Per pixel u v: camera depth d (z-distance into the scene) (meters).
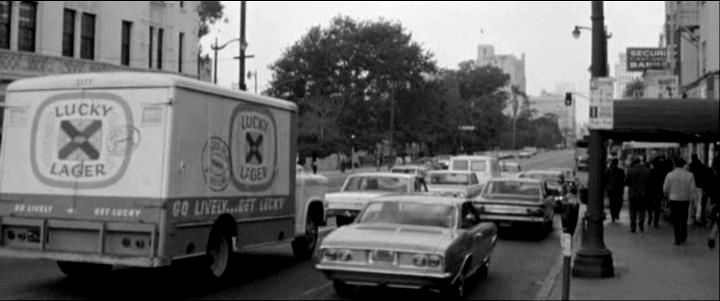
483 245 12.16
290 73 80.56
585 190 21.53
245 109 12.17
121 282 11.73
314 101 75.88
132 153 10.36
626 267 13.06
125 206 10.29
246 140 12.20
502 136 148.50
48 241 10.70
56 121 10.79
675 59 44.06
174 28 41.97
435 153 104.06
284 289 11.29
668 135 20.16
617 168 22.11
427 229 10.77
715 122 14.99
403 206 11.41
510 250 17.08
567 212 19.39
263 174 12.77
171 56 41.75
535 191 20.50
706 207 20.25
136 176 10.30
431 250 9.77
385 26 81.44
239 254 15.48
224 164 11.54
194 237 10.78
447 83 109.62
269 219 12.96
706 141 21.44
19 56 31.17
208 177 11.12
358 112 79.62
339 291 10.85
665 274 12.30
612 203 22.05
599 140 12.44
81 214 10.51
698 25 37.72
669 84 36.94
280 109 13.43
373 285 10.49
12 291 10.73
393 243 9.93
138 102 10.43
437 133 92.56
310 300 10.42
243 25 32.75
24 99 11.00
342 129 77.38
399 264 9.83
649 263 13.52
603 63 12.42
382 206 11.50
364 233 10.47
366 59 79.50
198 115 10.88
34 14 33.53
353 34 80.31
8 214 10.90
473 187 26.08
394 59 79.94
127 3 38.34
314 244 15.22
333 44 79.75
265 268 13.46
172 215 10.27
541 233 20.12
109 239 10.38
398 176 21.17
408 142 86.75
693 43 36.59
